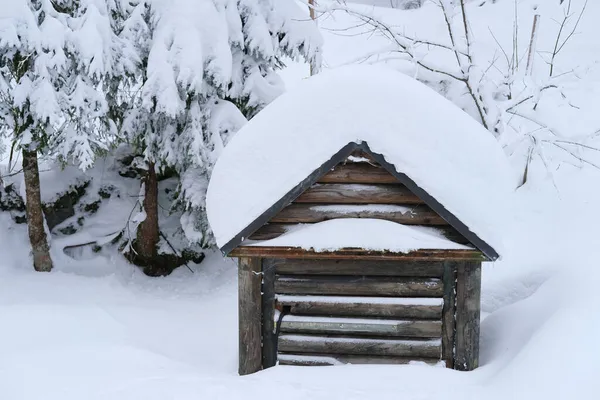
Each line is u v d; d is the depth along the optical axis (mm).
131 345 6195
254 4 8992
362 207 4859
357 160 4750
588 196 7488
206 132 8805
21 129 8266
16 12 7648
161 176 10906
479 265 4883
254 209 4660
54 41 7668
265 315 5156
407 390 4441
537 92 8227
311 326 5078
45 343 6125
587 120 9047
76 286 8656
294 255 4828
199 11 8375
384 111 4680
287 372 4871
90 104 8055
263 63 9469
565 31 12070
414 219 4809
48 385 4734
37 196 9031
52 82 7945
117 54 8203
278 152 4828
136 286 9414
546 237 6965
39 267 9180
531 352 4398
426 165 4531
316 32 9422
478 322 4895
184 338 6875
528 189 7996
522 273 6594
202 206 8922
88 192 10539
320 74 5293
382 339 5035
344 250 4734
